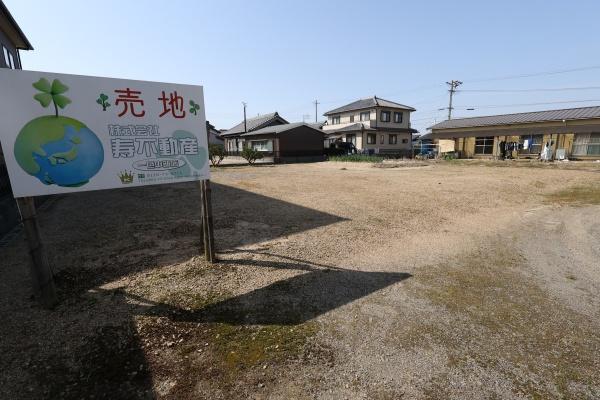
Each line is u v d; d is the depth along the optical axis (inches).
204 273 139.5
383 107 1246.3
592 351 91.0
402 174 542.6
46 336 95.4
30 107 100.5
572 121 772.0
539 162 759.7
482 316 108.4
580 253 171.5
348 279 135.6
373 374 82.0
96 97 112.1
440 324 103.5
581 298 122.0
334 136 1310.3
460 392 76.2
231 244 177.3
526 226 223.0
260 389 77.1
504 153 901.8
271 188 382.6
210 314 108.0
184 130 133.6
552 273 145.2
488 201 306.3
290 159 948.0
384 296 121.5
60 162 107.4
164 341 94.2
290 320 105.2
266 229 207.2
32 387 76.9
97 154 114.5
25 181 102.0
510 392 76.2
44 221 220.8
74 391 75.9
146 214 242.5
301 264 150.8
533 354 89.6
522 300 119.8
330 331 99.6
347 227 213.9
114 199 301.9
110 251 164.6
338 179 475.5
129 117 119.8
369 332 99.1
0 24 331.6
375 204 288.2
